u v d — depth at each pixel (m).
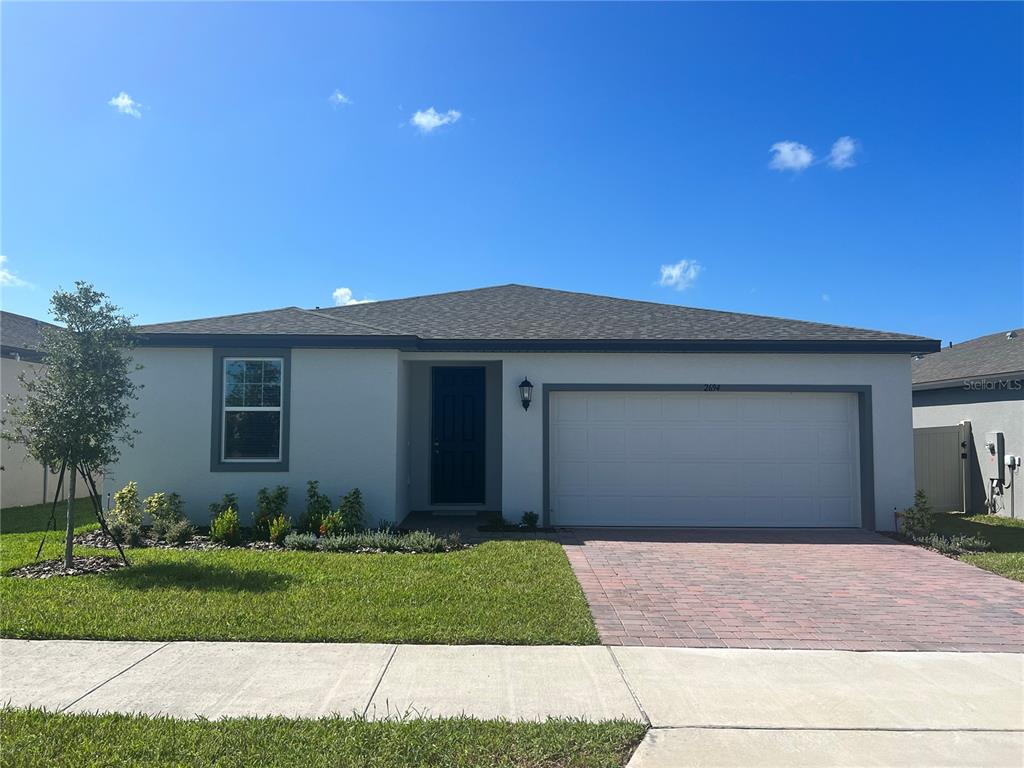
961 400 15.38
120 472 11.10
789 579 7.96
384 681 4.75
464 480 13.22
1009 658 5.38
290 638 5.57
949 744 3.93
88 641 5.52
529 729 4.00
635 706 4.39
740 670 5.06
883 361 11.78
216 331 11.15
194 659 5.13
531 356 11.78
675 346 11.54
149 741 3.78
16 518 12.57
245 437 11.27
